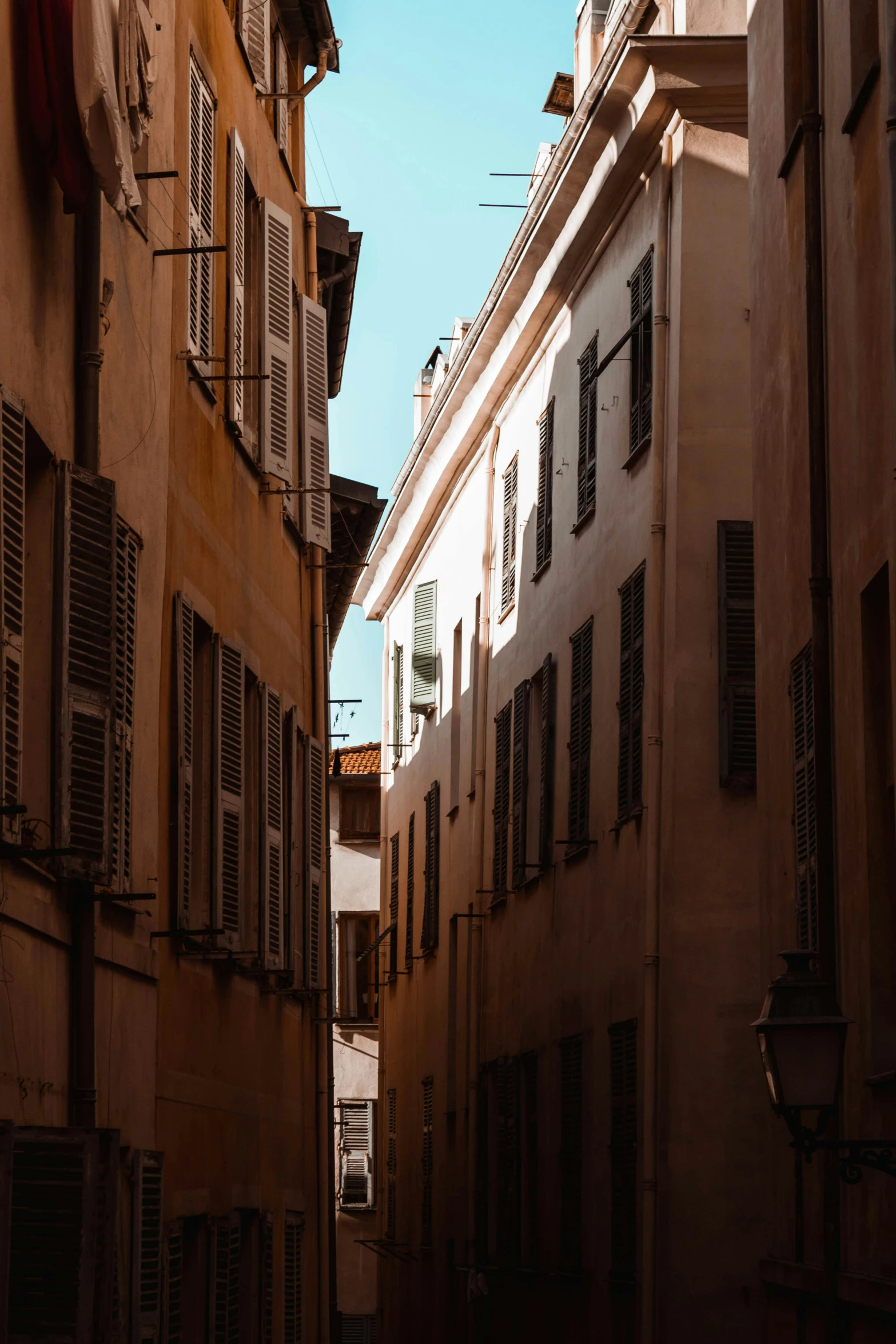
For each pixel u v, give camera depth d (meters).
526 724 23.59
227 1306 13.21
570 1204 19.73
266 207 16.06
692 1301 15.66
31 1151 7.98
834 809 11.22
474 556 28.20
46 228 9.31
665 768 16.86
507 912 24.22
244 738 14.09
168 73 12.48
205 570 13.58
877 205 10.27
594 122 19.20
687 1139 15.98
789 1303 12.48
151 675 11.52
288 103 18.58
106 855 9.21
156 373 11.89
